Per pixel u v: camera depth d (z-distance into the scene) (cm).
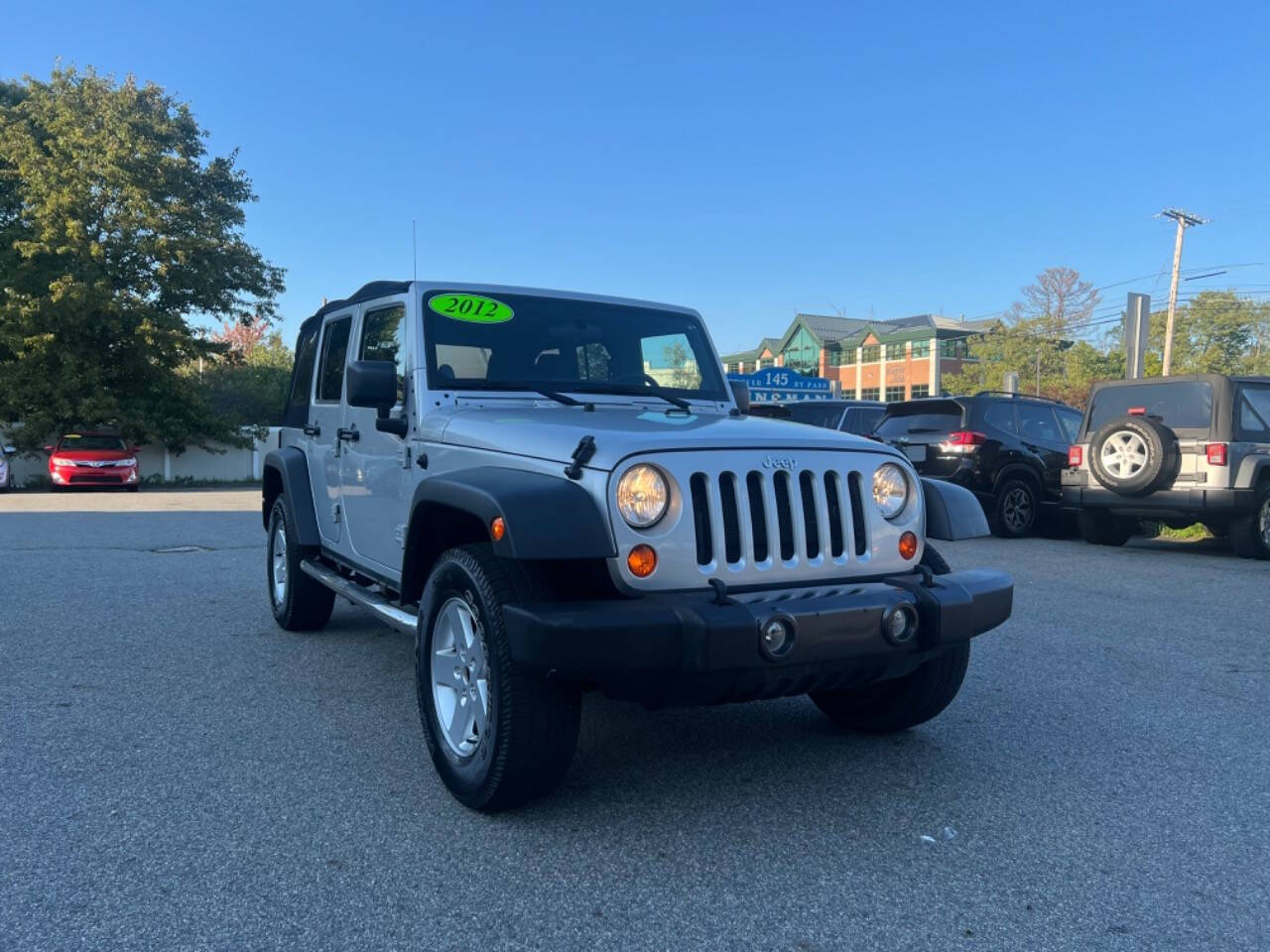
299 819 343
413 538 394
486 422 387
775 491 344
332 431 556
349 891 291
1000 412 1222
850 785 381
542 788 335
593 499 320
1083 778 390
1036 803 364
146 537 1149
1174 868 312
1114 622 691
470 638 359
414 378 436
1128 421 1030
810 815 351
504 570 336
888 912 281
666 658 304
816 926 273
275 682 521
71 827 333
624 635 299
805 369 7269
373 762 402
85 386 2631
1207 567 956
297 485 605
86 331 2634
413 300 455
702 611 307
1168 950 262
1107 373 5125
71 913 275
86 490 2383
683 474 328
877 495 366
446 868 306
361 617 694
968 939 267
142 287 2708
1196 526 1255
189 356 2908
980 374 5919
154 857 311
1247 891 297
